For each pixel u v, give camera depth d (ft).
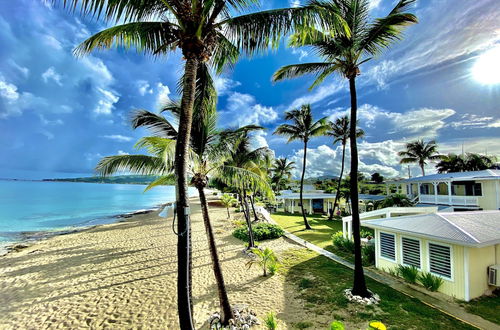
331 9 15.60
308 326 18.33
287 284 26.25
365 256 32.94
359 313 19.84
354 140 22.91
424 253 24.84
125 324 20.26
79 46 15.69
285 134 64.54
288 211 102.42
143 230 61.72
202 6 13.88
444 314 19.53
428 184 71.92
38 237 57.36
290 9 15.21
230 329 18.06
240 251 39.93
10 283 29.07
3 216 94.02
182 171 13.70
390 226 27.78
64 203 146.61
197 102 20.84
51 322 20.76
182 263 13.43
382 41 22.33
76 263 36.27
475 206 53.98
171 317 21.17
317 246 41.93
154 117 21.95
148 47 16.63
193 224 68.85
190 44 13.70
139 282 28.43
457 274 22.04
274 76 27.86
